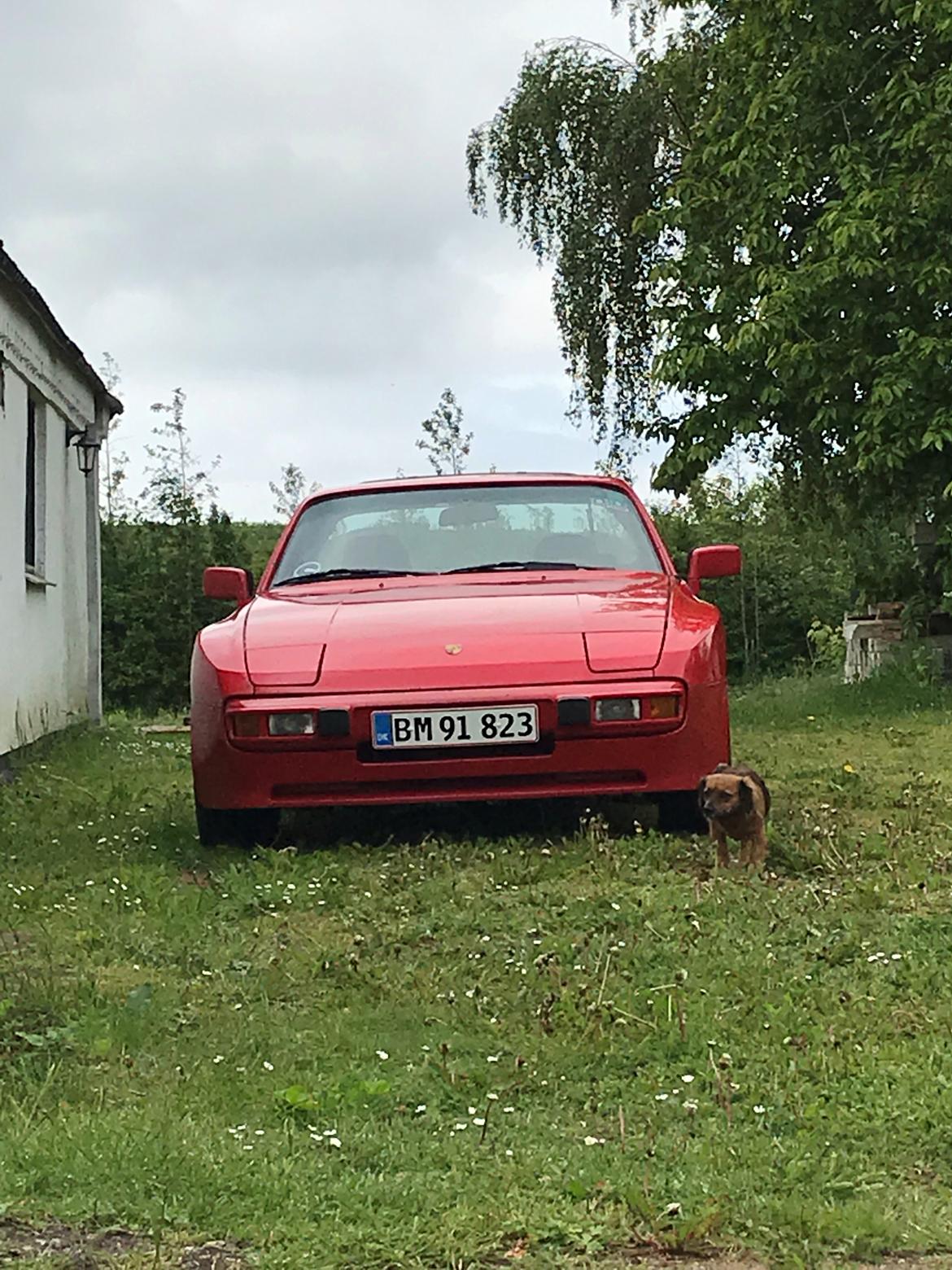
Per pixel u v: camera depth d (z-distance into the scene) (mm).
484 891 5969
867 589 18672
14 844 7367
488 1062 4008
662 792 6887
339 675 6844
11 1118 3531
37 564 13312
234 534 23766
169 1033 4312
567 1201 3041
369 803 6832
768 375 18203
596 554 8141
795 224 19266
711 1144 3354
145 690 23109
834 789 8594
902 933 5133
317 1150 3361
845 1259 2814
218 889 6312
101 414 15961
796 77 18703
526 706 6738
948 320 17219
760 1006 4383
